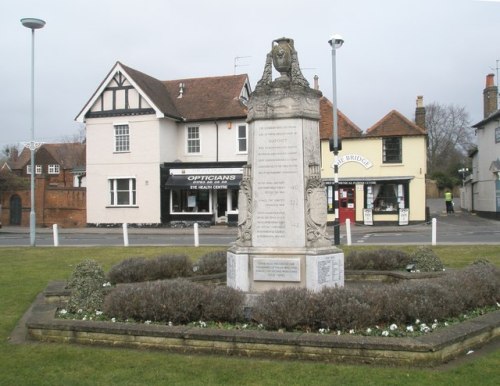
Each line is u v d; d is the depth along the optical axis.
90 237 28.86
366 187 34.81
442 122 77.94
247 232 9.14
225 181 34.66
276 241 8.95
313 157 9.12
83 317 8.00
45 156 65.00
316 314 7.08
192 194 36.19
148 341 6.97
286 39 9.24
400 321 7.14
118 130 36.38
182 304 7.57
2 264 16.16
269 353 6.52
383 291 7.43
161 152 35.50
